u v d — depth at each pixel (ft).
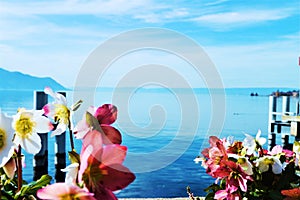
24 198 3.05
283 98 40.63
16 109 3.13
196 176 25.18
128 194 20.45
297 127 27.91
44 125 3.05
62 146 27.48
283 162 5.53
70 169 2.20
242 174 4.58
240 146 5.44
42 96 25.86
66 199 1.95
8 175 2.87
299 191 3.67
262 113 72.18
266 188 5.14
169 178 24.14
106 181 2.15
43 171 26.30
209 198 5.55
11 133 2.52
